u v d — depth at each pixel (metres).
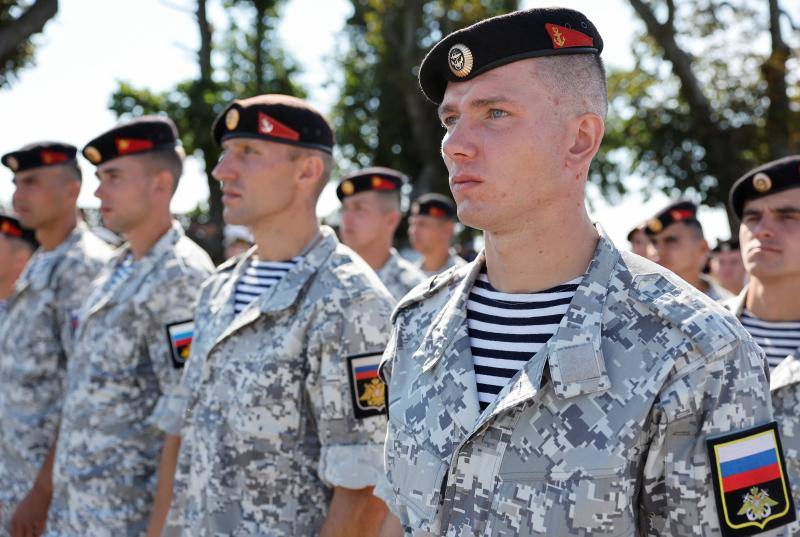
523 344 1.69
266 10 17.11
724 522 1.47
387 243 6.18
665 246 5.82
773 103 14.93
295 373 2.60
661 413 1.50
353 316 2.57
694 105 15.47
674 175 15.66
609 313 1.61
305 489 2.59
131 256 3.97
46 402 4.48
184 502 2.81
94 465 3.54
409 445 1.77
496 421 1.62
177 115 14.68
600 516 1.49
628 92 16.12
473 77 1.67
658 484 1.53
